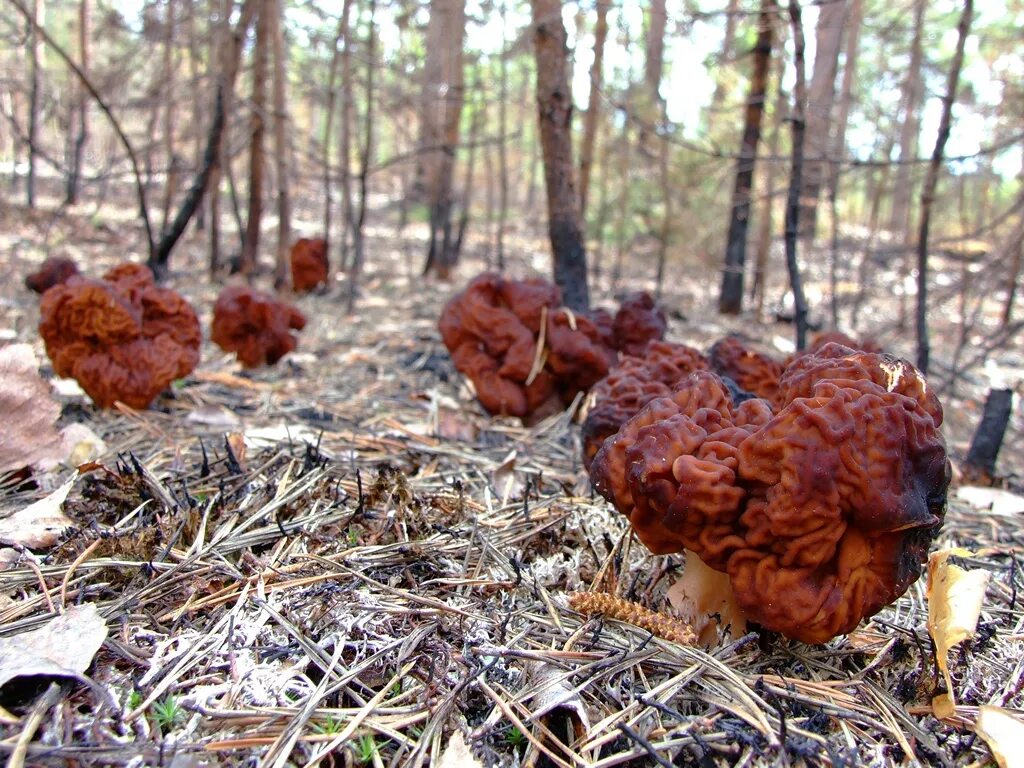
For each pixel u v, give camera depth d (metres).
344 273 1.15
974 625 0.20
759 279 0.96
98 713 0.17
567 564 0.25
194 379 0.50
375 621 0.21
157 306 0.42
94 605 0.20
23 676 0.18
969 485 0.40
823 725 0.19
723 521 0.20
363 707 0.18
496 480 0.33
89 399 0.43
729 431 0.20
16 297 0.75
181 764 0.16
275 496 0.28
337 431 0.39
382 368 0.59
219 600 0.22
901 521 0.19
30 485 0.29
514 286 0.48
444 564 0.25
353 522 0.26
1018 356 0.85
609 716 0.19
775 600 0.19
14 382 0.30
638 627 0.22
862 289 0.87
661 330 0.51
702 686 0.20
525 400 0.46
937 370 0.72
